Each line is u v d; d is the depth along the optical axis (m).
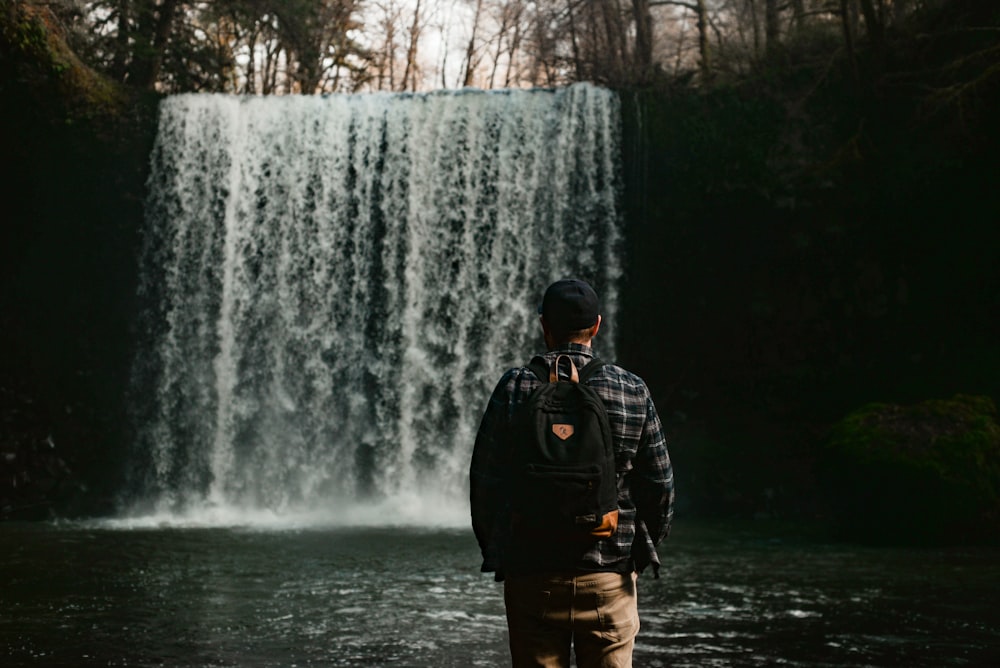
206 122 18.80
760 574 8.54
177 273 18.61
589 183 18.02
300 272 18.59
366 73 31.64
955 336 15.76
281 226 18.67
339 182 18.70
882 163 16.27
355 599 7.01
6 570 8.66
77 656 5.06
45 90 17.39
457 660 4.98
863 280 16.59
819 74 17.08
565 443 2.49
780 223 17.12
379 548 10.68
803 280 17.12
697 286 17.81
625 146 18.02
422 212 18.45
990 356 15.30
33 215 18.30
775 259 17.27
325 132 18.77
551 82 26.73
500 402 2.63
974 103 14.95
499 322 18.11
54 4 18.22
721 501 16.61
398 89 35.78
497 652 5.18
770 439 17.08
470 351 18.12
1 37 16.58
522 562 2.54
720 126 17.52
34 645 5.34
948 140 15.48
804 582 8.00
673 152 17.73
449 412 18.02
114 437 18.23
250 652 5.17
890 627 5.90
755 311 17.34
